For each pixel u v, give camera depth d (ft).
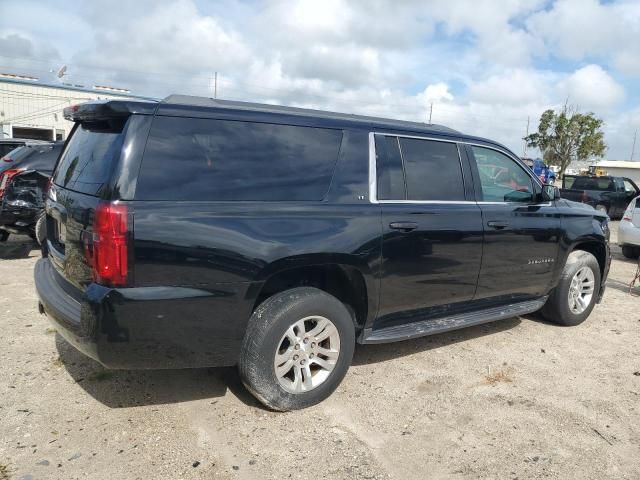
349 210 11.52
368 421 11.07
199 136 10.06
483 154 14.85
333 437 10.38
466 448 10.25
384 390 12.49
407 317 13.28
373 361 14.21
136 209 9.16
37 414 10.69
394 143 12.80
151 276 9.29
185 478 8.94
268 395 10.80
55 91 119.24
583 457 10.11
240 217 10.08
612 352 15.67
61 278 11.10
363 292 12.09
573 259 17.44
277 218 10.50
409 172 12.92
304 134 11.39
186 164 9.82
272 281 11.49
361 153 12.07
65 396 11.46
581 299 18.08
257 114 10.85
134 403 11.32
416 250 12.60
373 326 12.62
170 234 9.36
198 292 9.66
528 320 18.54
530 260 15.62
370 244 11.67
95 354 9.33
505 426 11.12
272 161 10.82
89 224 9.27
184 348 9.83
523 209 15.34
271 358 10.70
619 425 11.37
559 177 139.23
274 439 10.21
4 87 114.01
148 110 9.65
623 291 23.73
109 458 9.38
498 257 14.61
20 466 9.04
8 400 11.19
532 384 13.20
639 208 32.81
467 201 14.06
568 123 137.90
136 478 8.89
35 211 25.98
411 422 11.11
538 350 15.57
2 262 24.41
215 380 12.55
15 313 16.65
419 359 14.48
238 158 10.41
